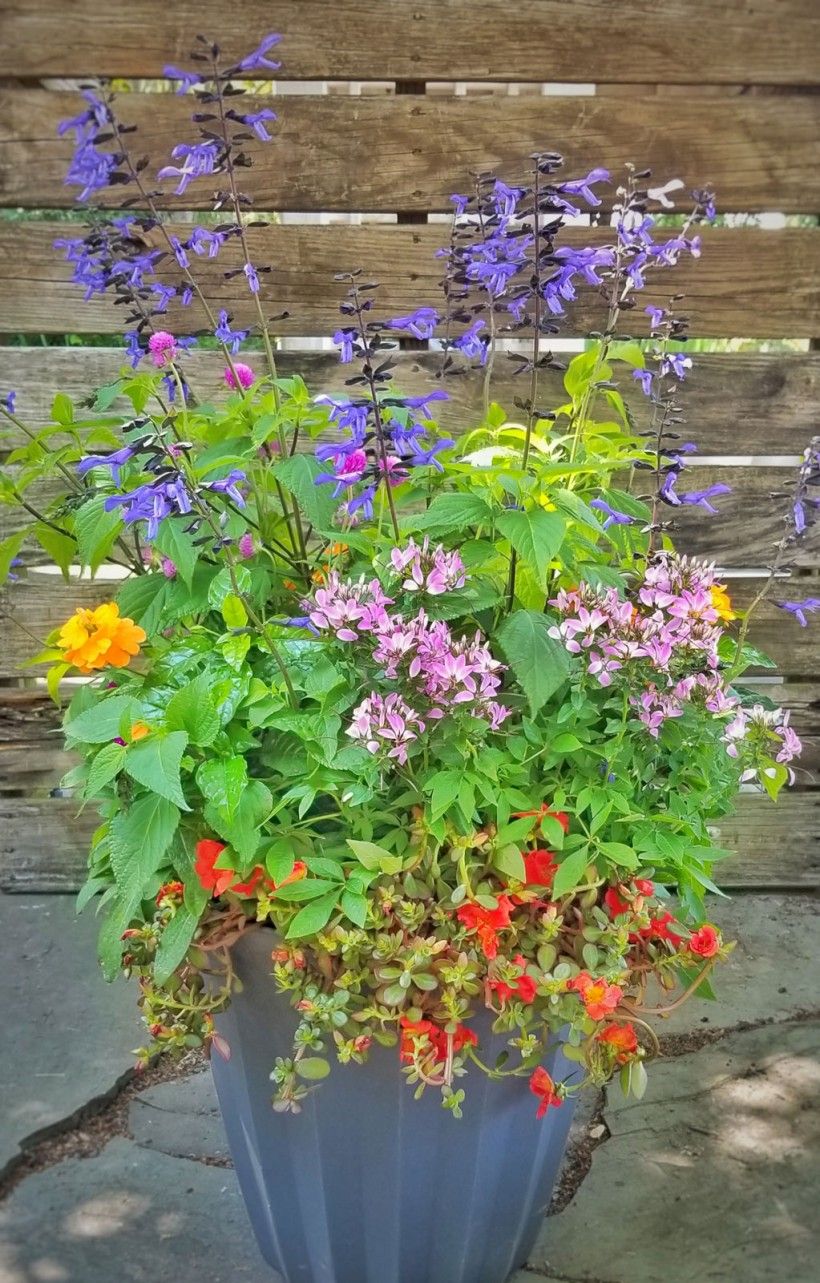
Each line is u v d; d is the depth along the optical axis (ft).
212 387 6.89
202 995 4.01
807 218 7.57
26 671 7.39
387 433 3.99
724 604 4.77
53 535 5.34
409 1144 4.00
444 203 6.64
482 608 3.96
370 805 4.07
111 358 6.86
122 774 3.87
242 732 3.93
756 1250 4.87
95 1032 6.28
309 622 3.86
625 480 7.00
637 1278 4.74
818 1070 6.04
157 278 6.66
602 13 6.41
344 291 6.75
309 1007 3.63
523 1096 4.08
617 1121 5.67
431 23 6.38
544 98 6.50
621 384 6.91
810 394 7.05
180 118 6.47
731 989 6.79
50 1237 4.95
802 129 6.63
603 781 4.06
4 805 7.62
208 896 3.82
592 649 3.85
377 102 6.47
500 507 3.99
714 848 4.00
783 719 4.21
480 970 3.69
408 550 3.79
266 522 5.03
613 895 3.94
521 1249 4.71
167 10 6.30
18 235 6.63
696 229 6.74
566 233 6.70
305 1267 4.58
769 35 6.49
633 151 6.63
